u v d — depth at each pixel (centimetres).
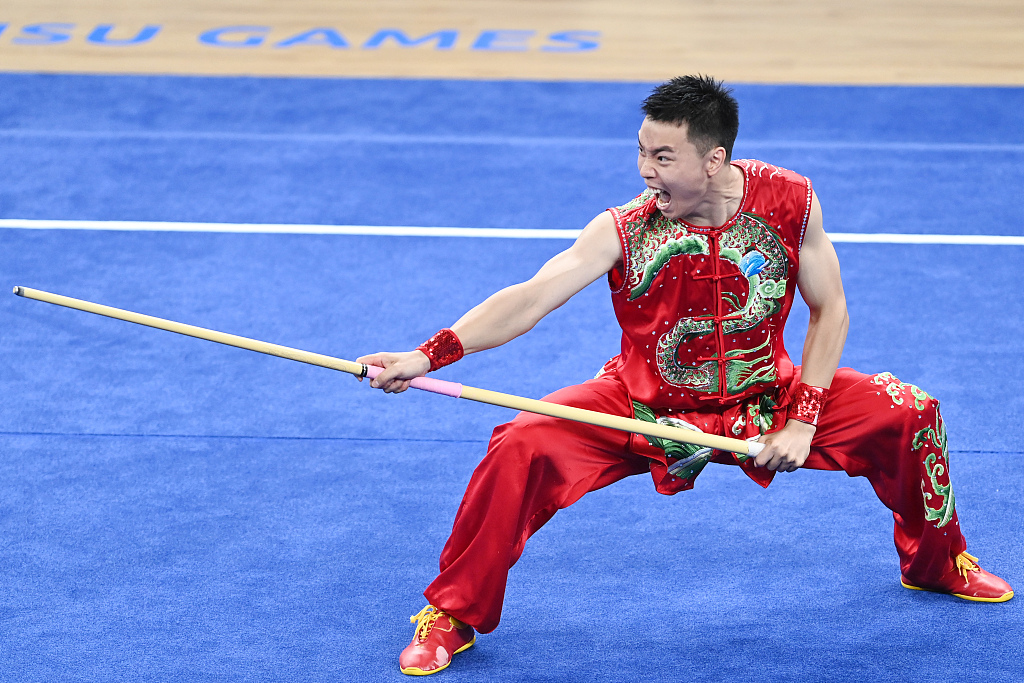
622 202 2164
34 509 1278
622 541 1237
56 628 1086
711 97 948
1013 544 1220
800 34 3209
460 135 2495
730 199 1002
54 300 952
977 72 2902
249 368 1602
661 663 1054
